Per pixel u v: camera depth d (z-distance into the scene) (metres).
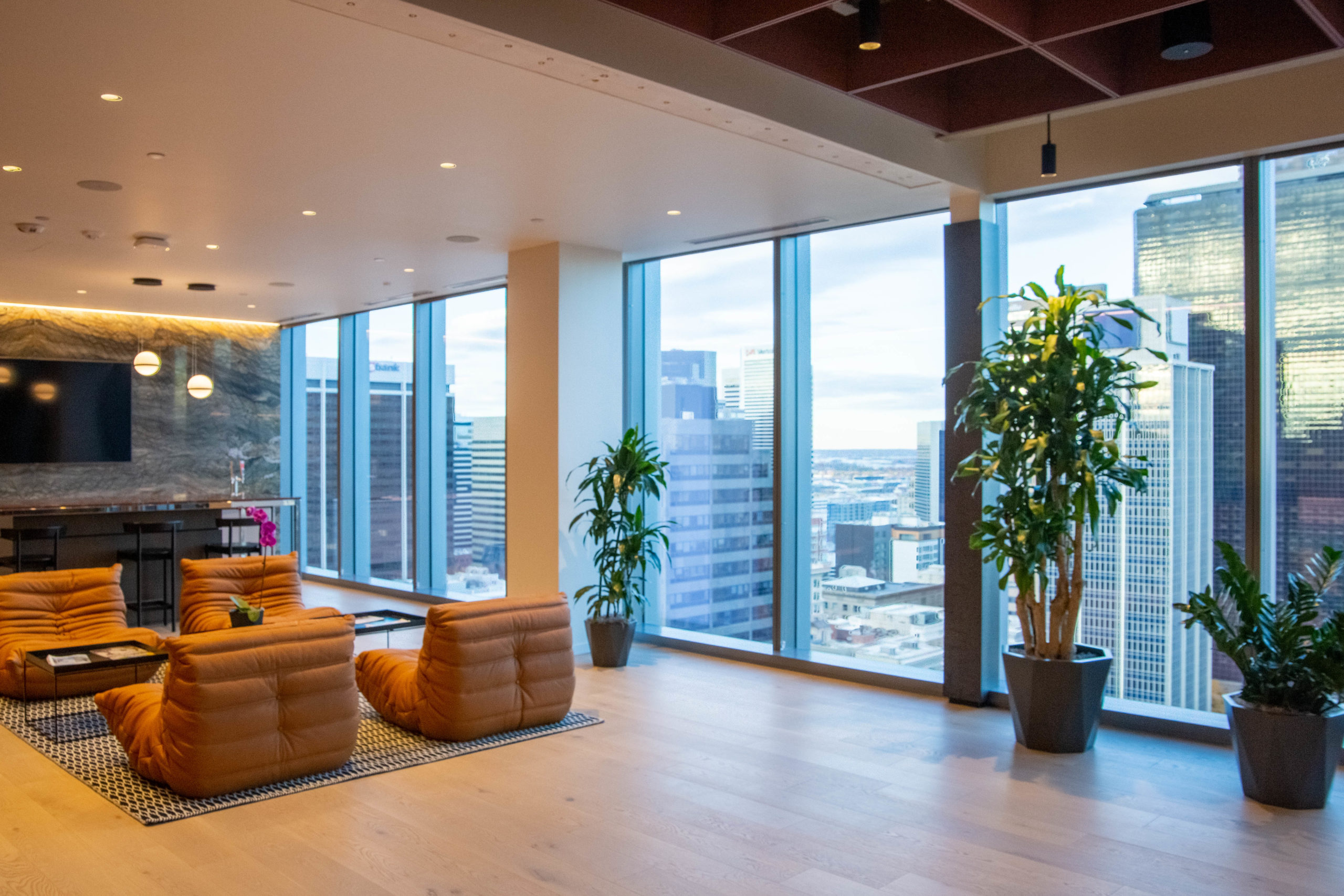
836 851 3.69
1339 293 4.75
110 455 11.05
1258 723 4.18
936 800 4.23
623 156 5.12
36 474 10.66
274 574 7.32
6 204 6.09
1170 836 3.84
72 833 3.86
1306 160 4.84
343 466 11.26
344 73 3.95
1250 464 4.97
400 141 4.85
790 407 7.10
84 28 3.50
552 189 5.80
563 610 5.46
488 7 3.50
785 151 5.02
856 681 6.49
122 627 6.50
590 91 4.15
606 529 7.00
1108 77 4.61
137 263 8.09
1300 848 3.73
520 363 7.59
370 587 10.64
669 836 3.84
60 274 8.57
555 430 7.32
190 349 11.60
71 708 5.78
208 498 11.70
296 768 4.41
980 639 5.79
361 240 7.23
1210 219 5.16
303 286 9.27
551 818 4.02
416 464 10.15
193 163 5.20
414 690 5.16
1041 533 4.85
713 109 4.39
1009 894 3.33
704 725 5.43
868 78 4.66
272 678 4.36
